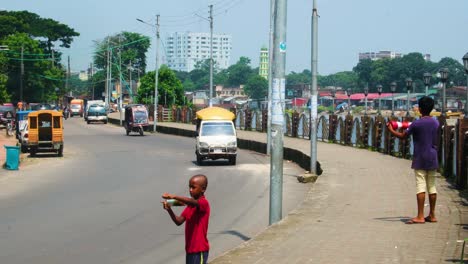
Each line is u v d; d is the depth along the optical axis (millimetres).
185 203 7176
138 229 13789
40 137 35500
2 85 83188
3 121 63531
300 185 21703
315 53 22438
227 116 30516
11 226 14344
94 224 14492
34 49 99250
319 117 38562
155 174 25969
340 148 31234
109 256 11141
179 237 12836
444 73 24891
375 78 123000
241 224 14391
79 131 62875
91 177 25234
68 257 11094
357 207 13297
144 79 90000
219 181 23281
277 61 12109
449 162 17938
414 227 10836
